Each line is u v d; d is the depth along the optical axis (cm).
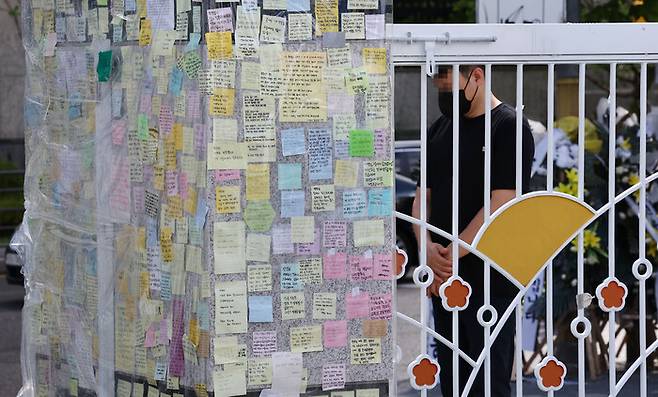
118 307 544
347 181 495
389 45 497
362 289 501
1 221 2283
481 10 850
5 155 2472
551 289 575
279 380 491
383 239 502
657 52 567
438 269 617
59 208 592
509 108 619
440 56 543
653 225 890
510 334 615
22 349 635
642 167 590
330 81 490
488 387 570
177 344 502
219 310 480
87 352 569
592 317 883
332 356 499
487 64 553
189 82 484
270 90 481
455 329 566
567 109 956
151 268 517
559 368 582
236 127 477
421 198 553
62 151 586
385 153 499
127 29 529
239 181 479
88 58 557
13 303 1567
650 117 905
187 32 486
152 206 515
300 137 487
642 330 595
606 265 874
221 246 478
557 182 863
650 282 903
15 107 2517
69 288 584
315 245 493
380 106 497
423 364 559
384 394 507
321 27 488
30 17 617
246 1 477
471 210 622
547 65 570
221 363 482
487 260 563
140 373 529
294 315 492
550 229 571
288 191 487
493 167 612
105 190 548
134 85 525
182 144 491
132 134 527
